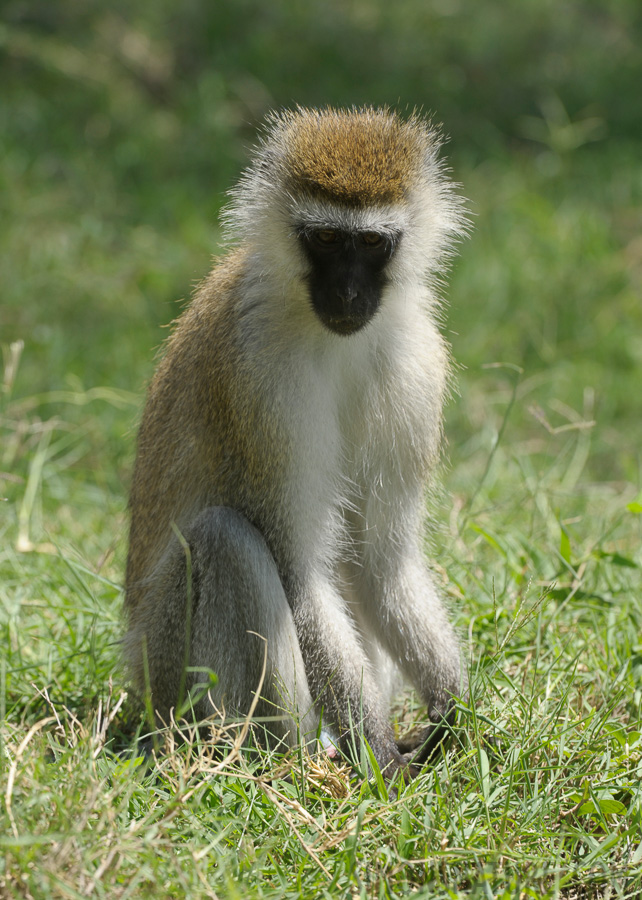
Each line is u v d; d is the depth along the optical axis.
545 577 10.29
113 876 5.80
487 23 29.80
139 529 9.49
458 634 9.07
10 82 24.12
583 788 7.13
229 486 8.52
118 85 24.73
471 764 7.39
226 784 7.06
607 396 16.95
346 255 8.20
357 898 6.02
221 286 8.87
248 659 8.17
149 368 15.69
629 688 8.36
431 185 8.94
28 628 9.59
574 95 26.80
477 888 6.00
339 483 8.65
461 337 18.22
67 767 6.57
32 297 18.02
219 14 27.53
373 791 7.15
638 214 22.19
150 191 21.33
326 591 8.33
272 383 8.20
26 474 12.99
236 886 5.93
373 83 25.98
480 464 14.68
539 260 20.20
